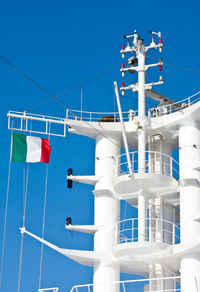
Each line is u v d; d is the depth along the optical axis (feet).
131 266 101.09
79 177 103.45
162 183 97.55
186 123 101.30
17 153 99.55
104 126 104.47
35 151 100.37
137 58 107.45
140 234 95.71
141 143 101.19
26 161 99.66
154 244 93.61
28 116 101.24
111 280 98.07
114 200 102.42
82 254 97.96
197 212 96.32
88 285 93.61
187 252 93.66
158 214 103.96
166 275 101.55
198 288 91.97
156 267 100.78
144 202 98.17
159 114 105.60
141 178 96.78
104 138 105.40
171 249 94.63
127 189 99.40
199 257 93.81
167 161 105.60
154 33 107.65
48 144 101.35
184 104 102.78
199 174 98.63
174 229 97.55
